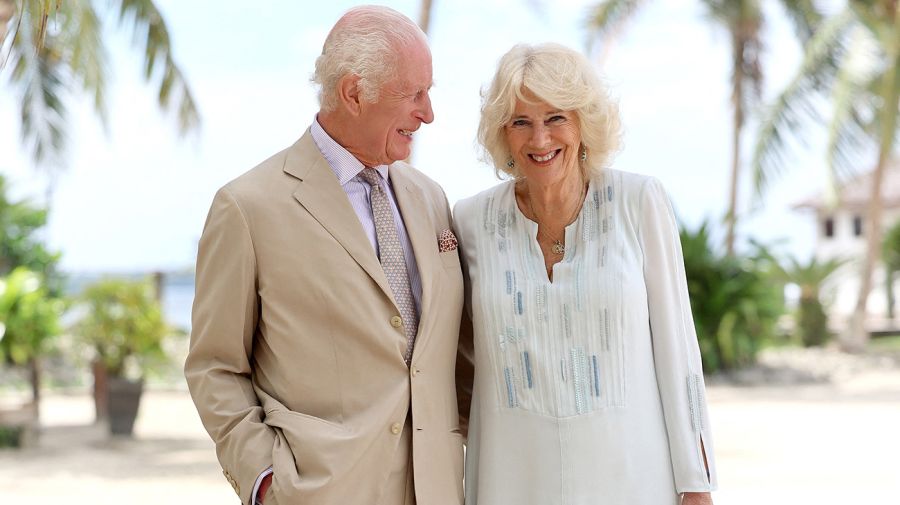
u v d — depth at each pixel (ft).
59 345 75.82
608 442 14.53
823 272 94.63
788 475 41.73
